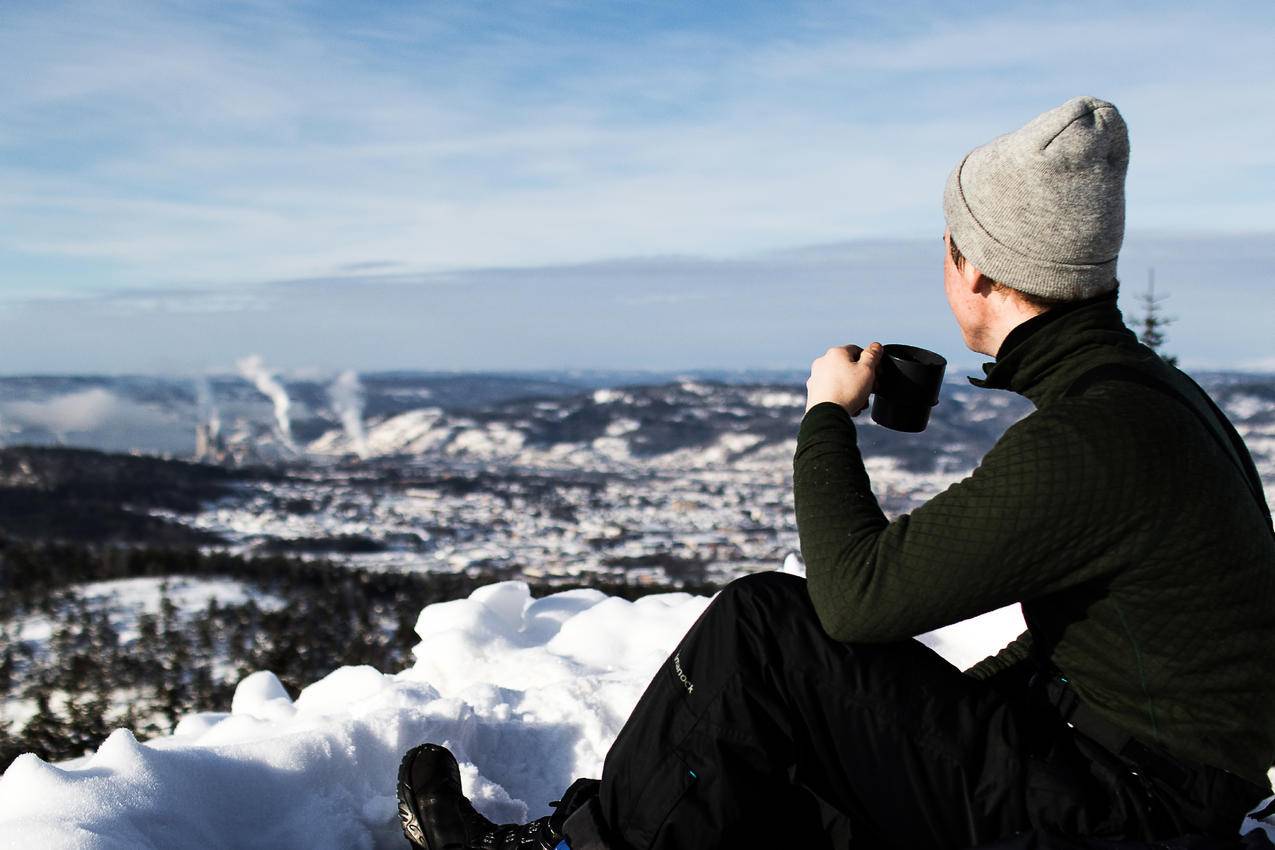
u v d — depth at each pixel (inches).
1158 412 62.2
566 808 76.4
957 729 66.5
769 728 68.2
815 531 67.4
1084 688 65.5
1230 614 60.6
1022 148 65.8
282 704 145.9
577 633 168.9
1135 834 63.1
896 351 81.6
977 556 61.5
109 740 92.7
